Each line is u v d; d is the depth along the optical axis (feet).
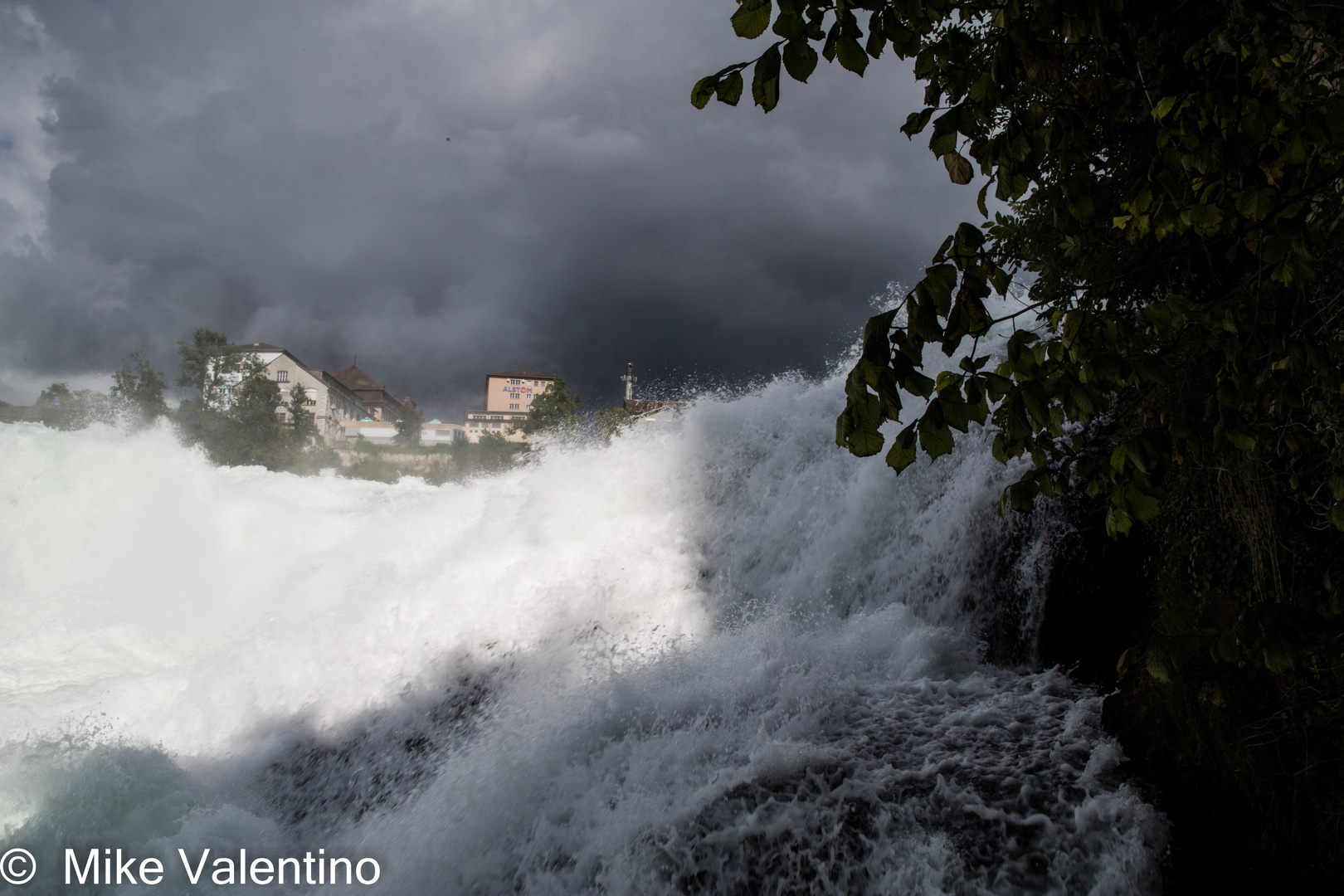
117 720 19.19
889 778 11.78
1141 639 14.51
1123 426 9.45
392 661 20.67
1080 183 5.57
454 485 32.96
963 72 5.27
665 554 22.54
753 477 23.09
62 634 24.23
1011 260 12.80
